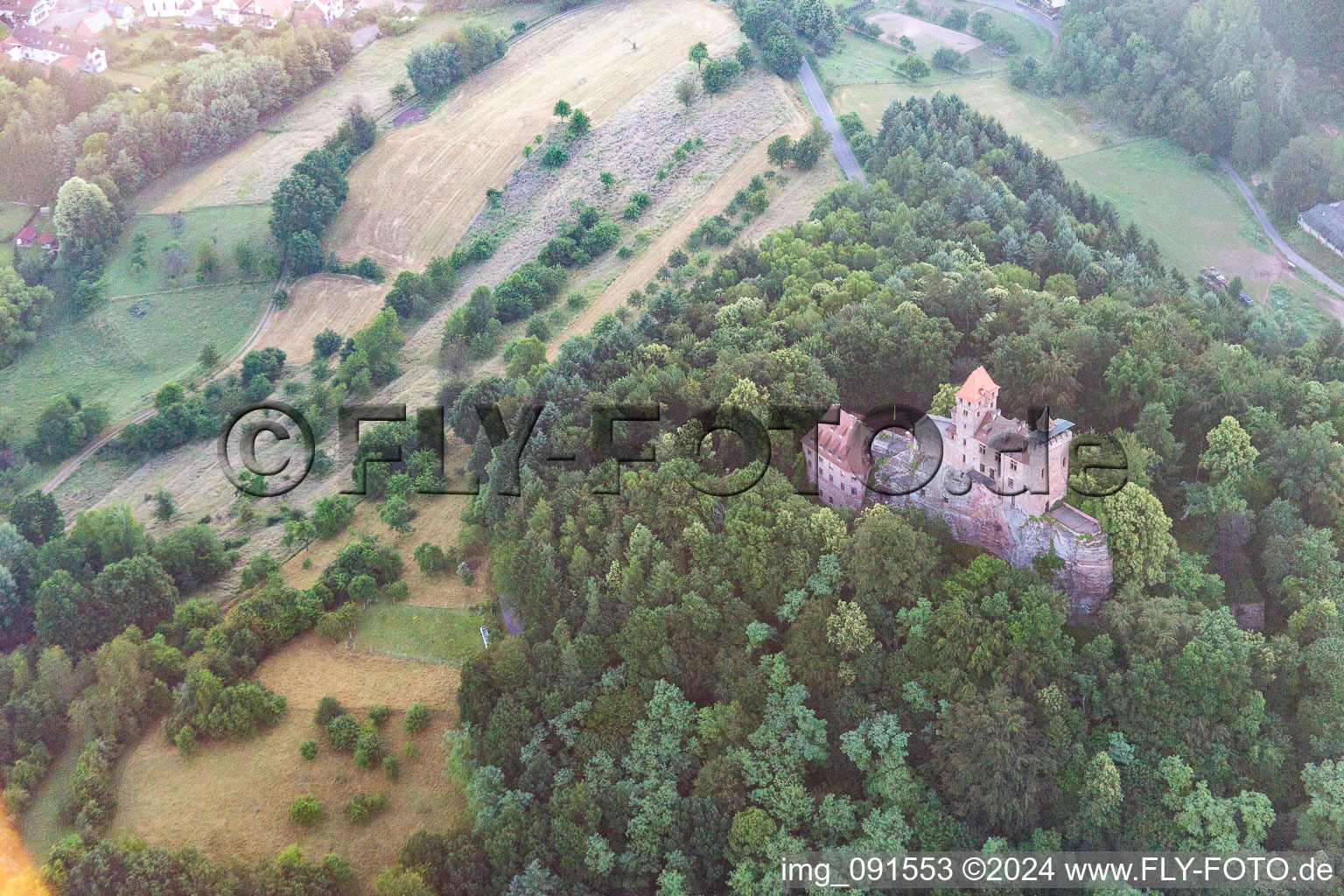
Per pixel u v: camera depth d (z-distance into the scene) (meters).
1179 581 167.25
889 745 157.00
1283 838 153.50
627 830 159.12
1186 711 155.62
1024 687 157.62
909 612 162.38
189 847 162.00
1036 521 165.38
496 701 174.75
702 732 164.88
